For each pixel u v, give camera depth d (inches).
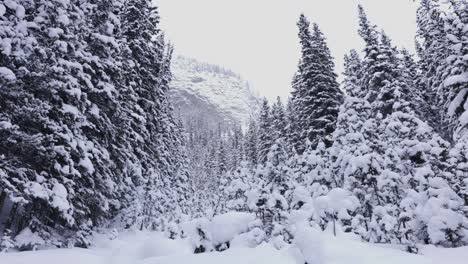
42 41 527.2
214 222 436.1
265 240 432.5
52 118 560.4
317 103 1096.8
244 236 411.2
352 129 730.2
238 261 314.7
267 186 553.9
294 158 844.6
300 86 1167.6
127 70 882.1
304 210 508.7
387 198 632.4
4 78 457.7
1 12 453.7
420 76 1304.1
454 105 823.7
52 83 520.1
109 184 722.8
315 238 309.4
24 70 486.9
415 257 286.7
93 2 703.1
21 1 516.1
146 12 1073.5
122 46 813.2
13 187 463.2
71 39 575.2
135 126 984.9
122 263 396.5
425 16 1146.7
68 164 548.1
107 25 706.8
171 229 624.1
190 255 351.6
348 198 544.4
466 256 414.9
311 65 1131.3
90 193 633.6
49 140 518.3
